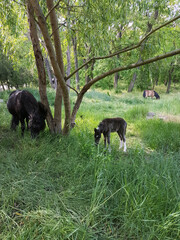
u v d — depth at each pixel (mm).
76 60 14586
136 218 2113
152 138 5676
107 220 2271
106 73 3914
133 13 3320
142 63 3359
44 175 2988
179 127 6598
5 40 5152
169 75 23688
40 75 4543
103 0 3277
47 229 1975
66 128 4641
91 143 4004
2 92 12430
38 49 4355
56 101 4738
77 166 3146
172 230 2037
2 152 3545
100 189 2615
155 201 2334
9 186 2590
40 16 3188
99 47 3658
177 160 3828
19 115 4598
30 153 3510
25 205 2332
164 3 3285
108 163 3148
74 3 4023
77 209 2344
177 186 2691
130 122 8258
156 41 3506
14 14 4422
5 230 1938
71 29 3598
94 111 10391
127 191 2395
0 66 12273
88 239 1915
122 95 19828
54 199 2418
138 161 3578
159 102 13375
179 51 2969
